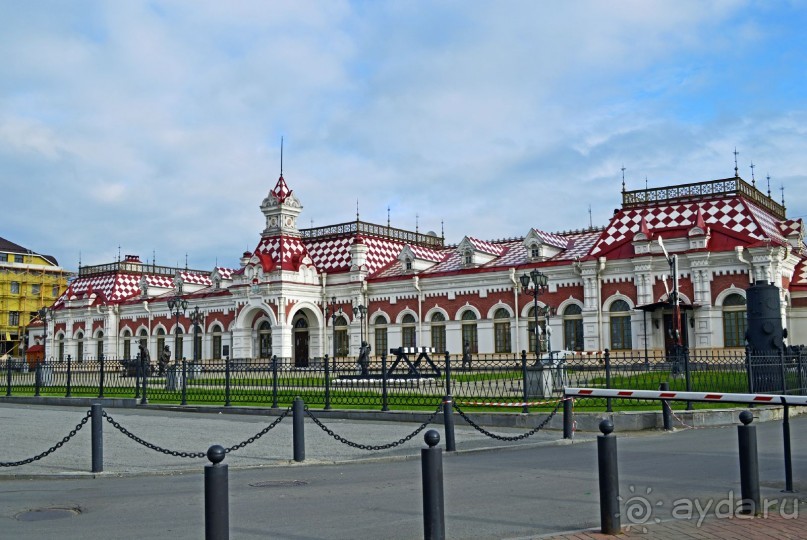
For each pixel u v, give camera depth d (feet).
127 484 44.09
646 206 155.02
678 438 60.03
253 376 132.46
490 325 168.04
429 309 177.17
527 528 31.24
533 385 76.89
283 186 194.39
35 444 61.41
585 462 48.06
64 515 35.60
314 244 207.31
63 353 246.88
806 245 169.99
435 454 27.45
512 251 181.27
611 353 148.56
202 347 213.25
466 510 34.60
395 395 86.02
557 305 159.33
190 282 231.91
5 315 319.47
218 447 26.07
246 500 37.99
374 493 39.19
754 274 135.95
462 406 78.69
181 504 37.60
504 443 57.98
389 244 206.80
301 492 39.91
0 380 133.49
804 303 145.69
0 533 32.09
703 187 150.51
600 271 151.02
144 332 227.81
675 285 127.85
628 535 29.32
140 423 77.97
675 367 78.95
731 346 137.39
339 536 30.66
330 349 190.80
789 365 79.92
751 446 32.37
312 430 68.95
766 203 161.48
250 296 189.06
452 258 185.47
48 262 345.92
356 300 187.62
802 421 71.20
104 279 246.68
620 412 67.82
